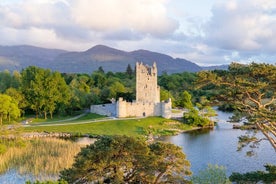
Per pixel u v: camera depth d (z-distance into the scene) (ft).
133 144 138.31
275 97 142.00
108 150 134.21
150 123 433.48
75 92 530.68
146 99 510.17
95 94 553.23
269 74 125.49
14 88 508.12
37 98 469.98
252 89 127.03
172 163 138.41
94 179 130.93
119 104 467.11
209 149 304.09
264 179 134.10
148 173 135.54
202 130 417.49
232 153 285.43
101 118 463.01
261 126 138.72
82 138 360.89
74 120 461.78
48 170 209.67
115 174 133.49
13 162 227.81
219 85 135.23
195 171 233.96
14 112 405.80
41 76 483.51
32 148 263.29
